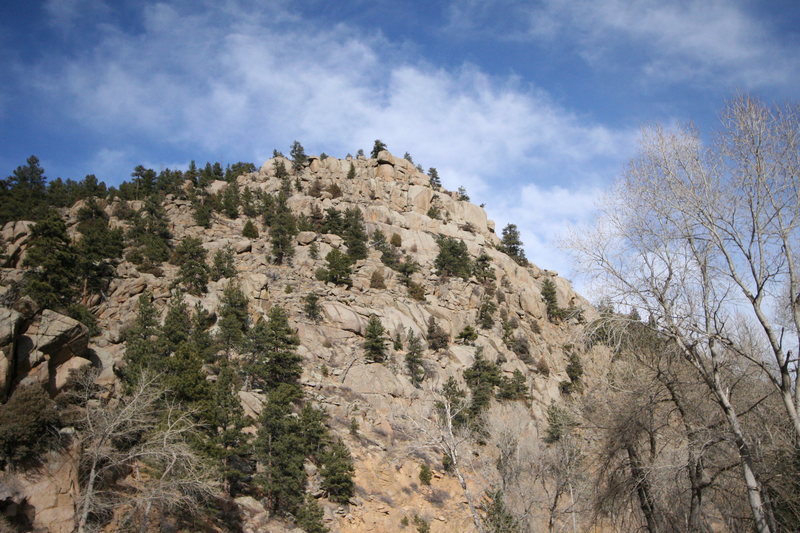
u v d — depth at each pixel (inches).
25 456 864.3
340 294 2810.0
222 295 2541.8
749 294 508.7
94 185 4074.8
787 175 500.1
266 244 3430.1
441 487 1664.6
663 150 566.6
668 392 625.6
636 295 556.4
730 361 568.4
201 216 3585.1
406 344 2640.3
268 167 4945.9
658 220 563.2
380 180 4886.8
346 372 2182.6
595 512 702.5
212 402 1384.1
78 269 2190.0
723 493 604.4
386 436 1839.3
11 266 2128.4
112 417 969.5
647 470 589.9
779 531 513.0
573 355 2573.8
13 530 797.2
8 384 949.8
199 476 1024.2
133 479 1135.0
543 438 1323.8
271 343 1921.8
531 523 1014.4
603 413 665.6
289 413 1553.9
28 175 4434.1
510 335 3110.2
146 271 2662.4
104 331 1914.4
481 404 1990.7
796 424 464.8
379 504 1519.4
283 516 1357.0
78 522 872.9
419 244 4013.3
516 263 4566.9
